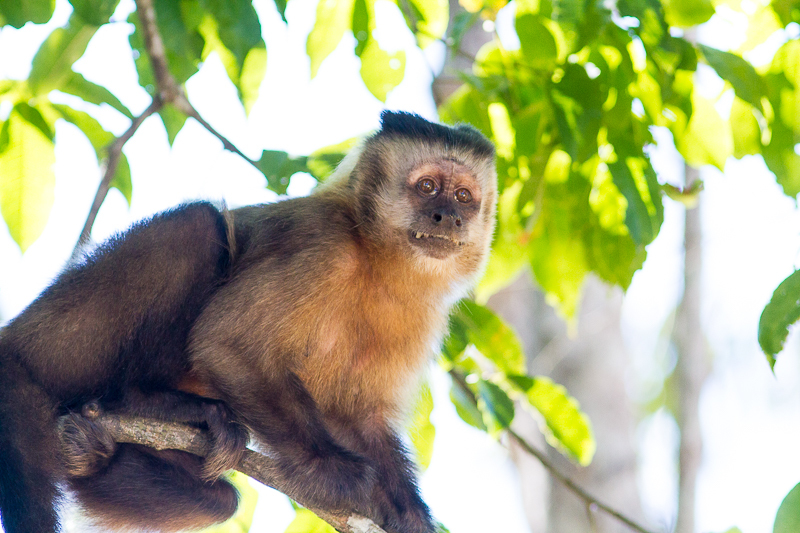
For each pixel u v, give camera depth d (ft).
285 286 34.60
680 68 38.96
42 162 41.24
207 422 33.09
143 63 45.32
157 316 34.88
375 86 44.96
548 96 40.47
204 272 35.68
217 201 37.88
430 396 43.65
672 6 42.27
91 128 42.01
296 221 36.70
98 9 36.50
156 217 36.24
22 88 40.81
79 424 32.53
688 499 81.35
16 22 38.60
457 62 62.49
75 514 34.96
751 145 44.34
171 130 44.47
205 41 39.91
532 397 43.70
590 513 41.57
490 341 43.60
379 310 37.42
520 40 41.52
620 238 45.06
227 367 33.37
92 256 35.40
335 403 37.78
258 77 41.06
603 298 69.67
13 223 41.16
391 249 37.81
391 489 37.70
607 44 40.68
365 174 38.81
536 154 42.27
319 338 35.70
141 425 32.99
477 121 45.06
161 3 38.01
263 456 33.27
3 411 31.68
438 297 39.40
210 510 35.47
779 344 31.48
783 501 30.35
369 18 43.60
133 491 34.24
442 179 39.55
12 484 30.81
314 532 40.29
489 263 47.26
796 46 42.55
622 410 67.26
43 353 33.60
